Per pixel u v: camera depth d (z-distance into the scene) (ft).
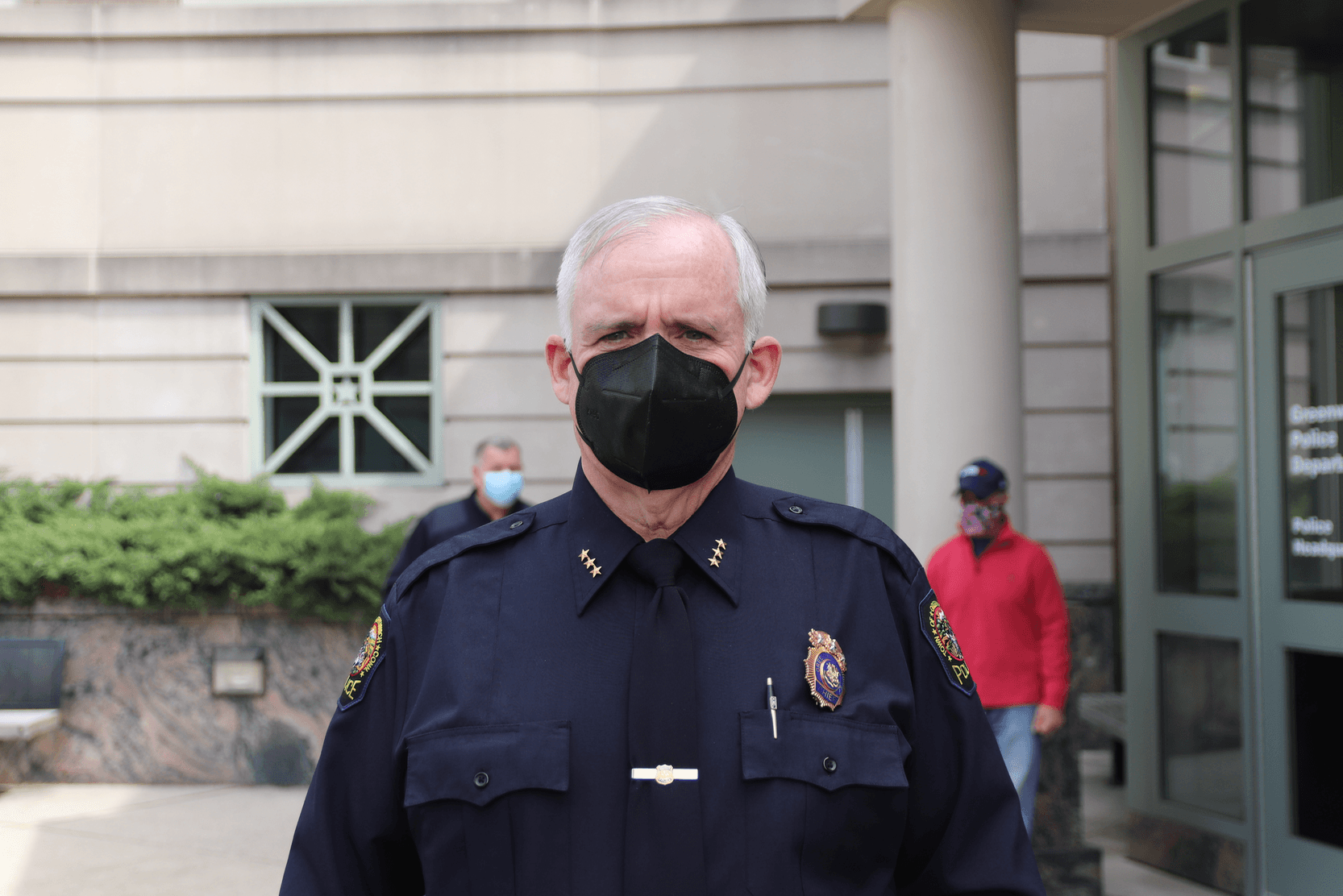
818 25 25.26
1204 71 16.11
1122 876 15.94
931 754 4.44
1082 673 24.06
